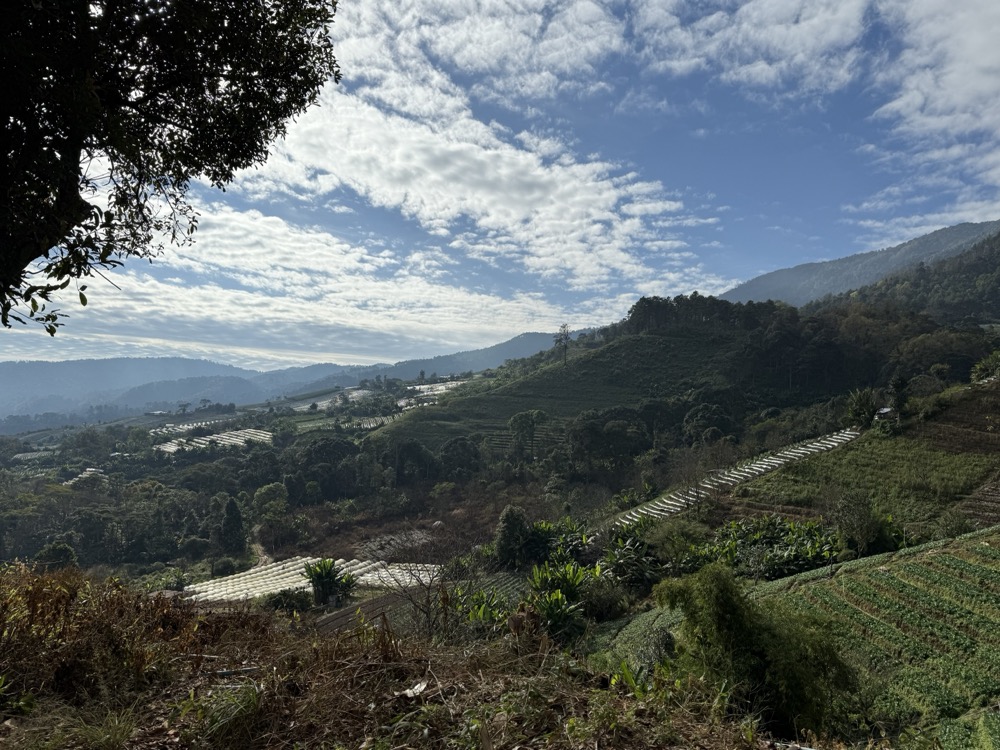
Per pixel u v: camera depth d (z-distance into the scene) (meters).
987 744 10.97
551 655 4.20
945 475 39.12
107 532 54.00
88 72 3.83
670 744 3.16
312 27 5.30
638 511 47.84
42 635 4.22
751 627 9.60
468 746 2.88
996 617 17.89
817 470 44.97
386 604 14.46
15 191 3.69
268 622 5.81
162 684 4.09
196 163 5.41
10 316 3.79
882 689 14.03
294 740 3.11
